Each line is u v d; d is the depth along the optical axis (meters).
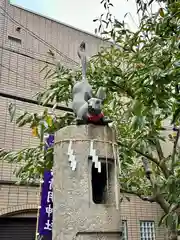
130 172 5.87
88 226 2.21
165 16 3.39
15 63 8.34
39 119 4.37
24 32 8.79
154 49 3.63
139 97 2.90
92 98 2.55
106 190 2.44
